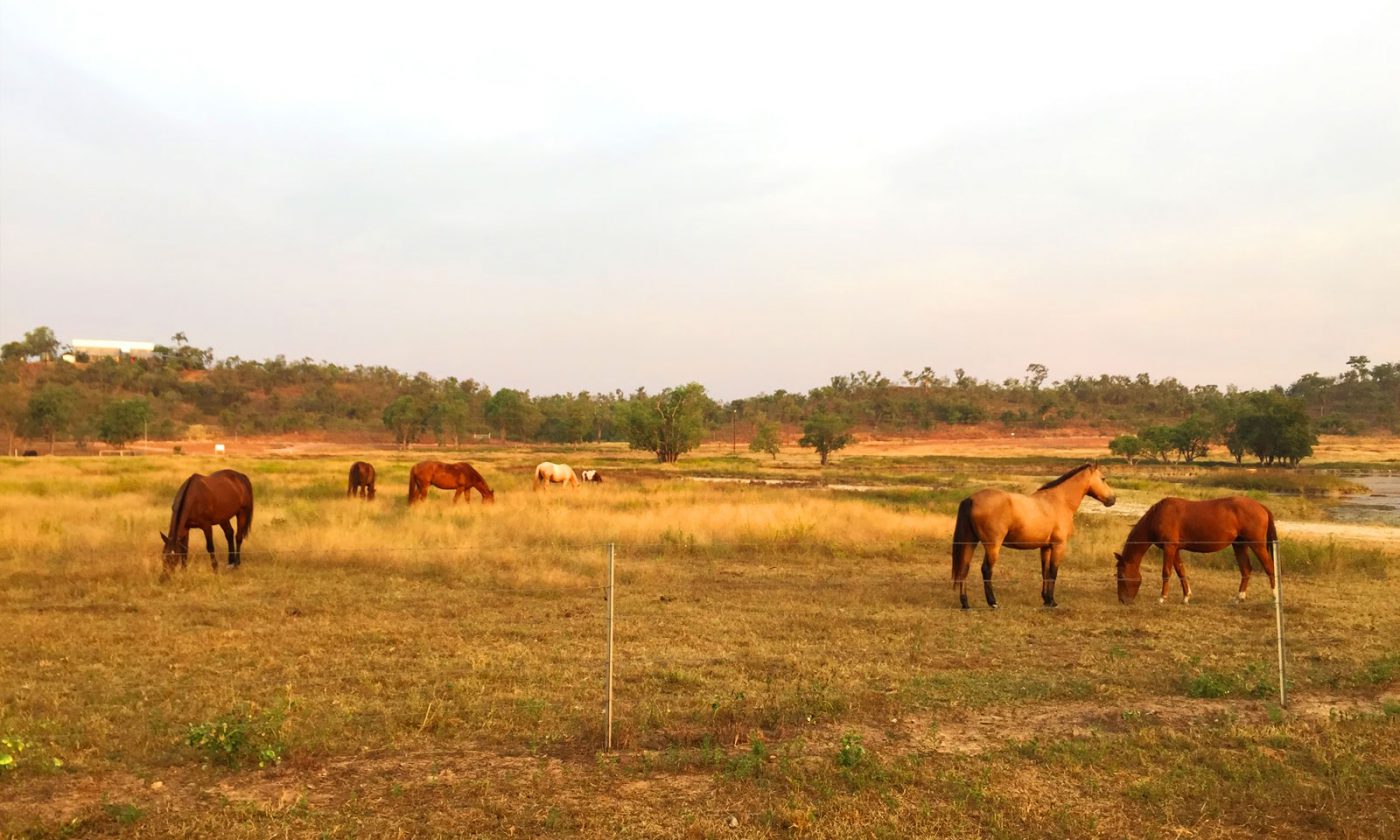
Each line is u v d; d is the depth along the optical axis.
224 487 12.62
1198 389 166.62
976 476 52.34
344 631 9.20
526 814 4.87
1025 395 165.75
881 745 6.13
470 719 6.48
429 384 170.88
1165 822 4.94
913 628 9.99
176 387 133.38
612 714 6.60
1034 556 16.19
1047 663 8.51
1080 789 5.39
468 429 127.12
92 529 15.12
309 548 13.97
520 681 7.54
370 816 4.81
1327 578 13.88
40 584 11.26
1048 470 64.56
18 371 127.69
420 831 4.66
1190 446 81.38
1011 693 7.44
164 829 4.60
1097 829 4.82
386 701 6.89
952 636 9.62
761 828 4.74
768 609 10.93
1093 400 162.12
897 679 7.81
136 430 86.81
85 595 10.81
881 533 18.12
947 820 4.88
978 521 11.27
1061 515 11.59
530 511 20.05
